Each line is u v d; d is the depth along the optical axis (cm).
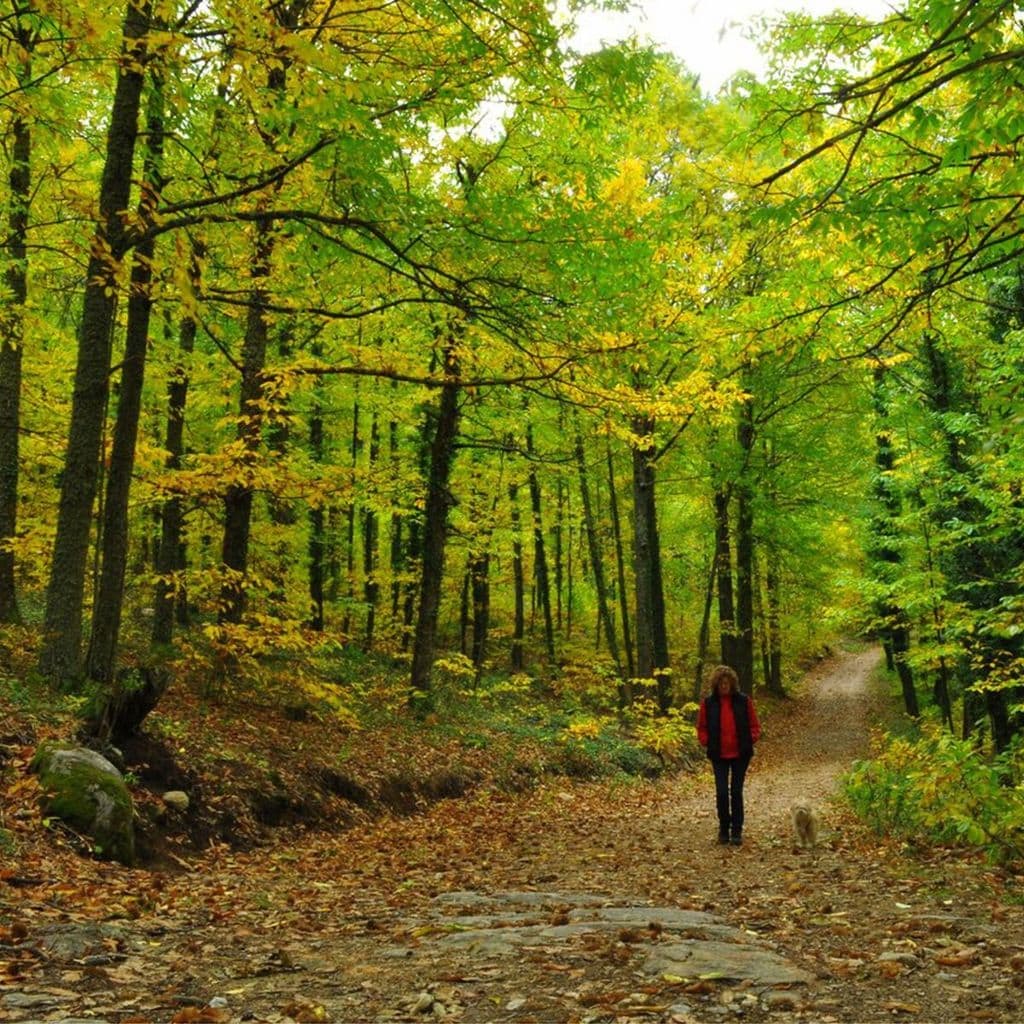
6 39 562
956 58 420
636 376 1371
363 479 1230
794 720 3005
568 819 1097
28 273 1086
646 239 748
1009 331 1155
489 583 2636
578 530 2912
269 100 667
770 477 2025
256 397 1130
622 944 403
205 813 768
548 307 777
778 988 337
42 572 1308
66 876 523
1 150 935
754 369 1712
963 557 1482
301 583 1717
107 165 799
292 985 350
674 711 1730
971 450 1380
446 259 747
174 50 560
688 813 1218
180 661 1106
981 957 380
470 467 2011
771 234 668
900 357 853
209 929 455
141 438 1124
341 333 1280
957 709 2172
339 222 712
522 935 424
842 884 597
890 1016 306
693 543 2788
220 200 693
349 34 730
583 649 2675
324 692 1034
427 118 760
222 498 1159
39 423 1307
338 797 957
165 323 1407
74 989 327
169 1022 301
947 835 748
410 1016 309
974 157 492
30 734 695
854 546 2728
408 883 649
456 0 625
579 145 1007
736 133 587
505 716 1722
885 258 668
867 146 681
